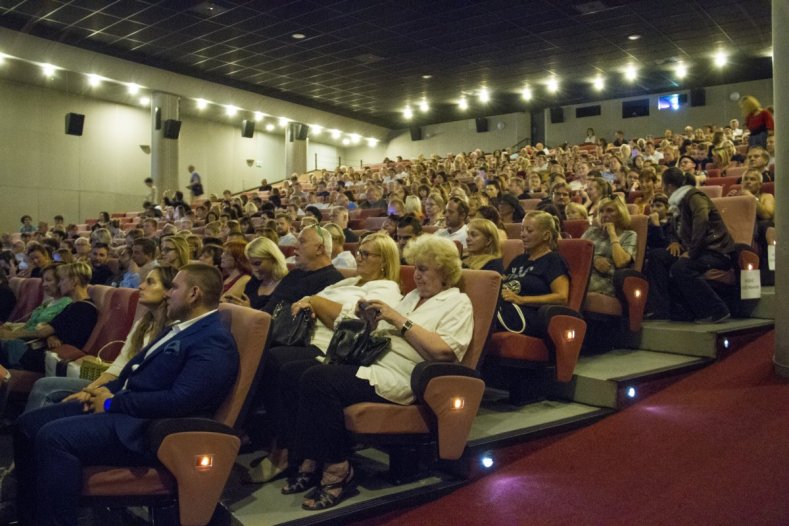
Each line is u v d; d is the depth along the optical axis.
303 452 2.39
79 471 2.09
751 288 3.89
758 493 2.26
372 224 7.13
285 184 16.16
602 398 3.13
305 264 3.36
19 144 14.84
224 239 5.84
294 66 15.34
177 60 14.77
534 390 3.29
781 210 3.21
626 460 2.63
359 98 18.88
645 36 13.21
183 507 2.13
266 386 2.78
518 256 3.59
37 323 4.21
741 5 11.52
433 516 2.37
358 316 2.73
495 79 16.73
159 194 15.55
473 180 9.75
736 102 17.31
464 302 2.62
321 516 2.26
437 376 2.42
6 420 3.88
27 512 2.32
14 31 12.11
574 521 2.25
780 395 2.96
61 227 11.72
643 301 3.82
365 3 11.19
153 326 2.79
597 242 4.03
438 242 2.72
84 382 2.91
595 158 11.19
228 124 19.83
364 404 2.39
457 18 12.01
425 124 22.52
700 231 3.91
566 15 11.91
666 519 2.20
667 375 3.34
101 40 13.23
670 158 9.34
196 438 2.13
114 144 16.69
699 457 2.56
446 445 2.46
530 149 14.18
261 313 2.35
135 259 5.25
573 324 3.11
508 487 2.53
